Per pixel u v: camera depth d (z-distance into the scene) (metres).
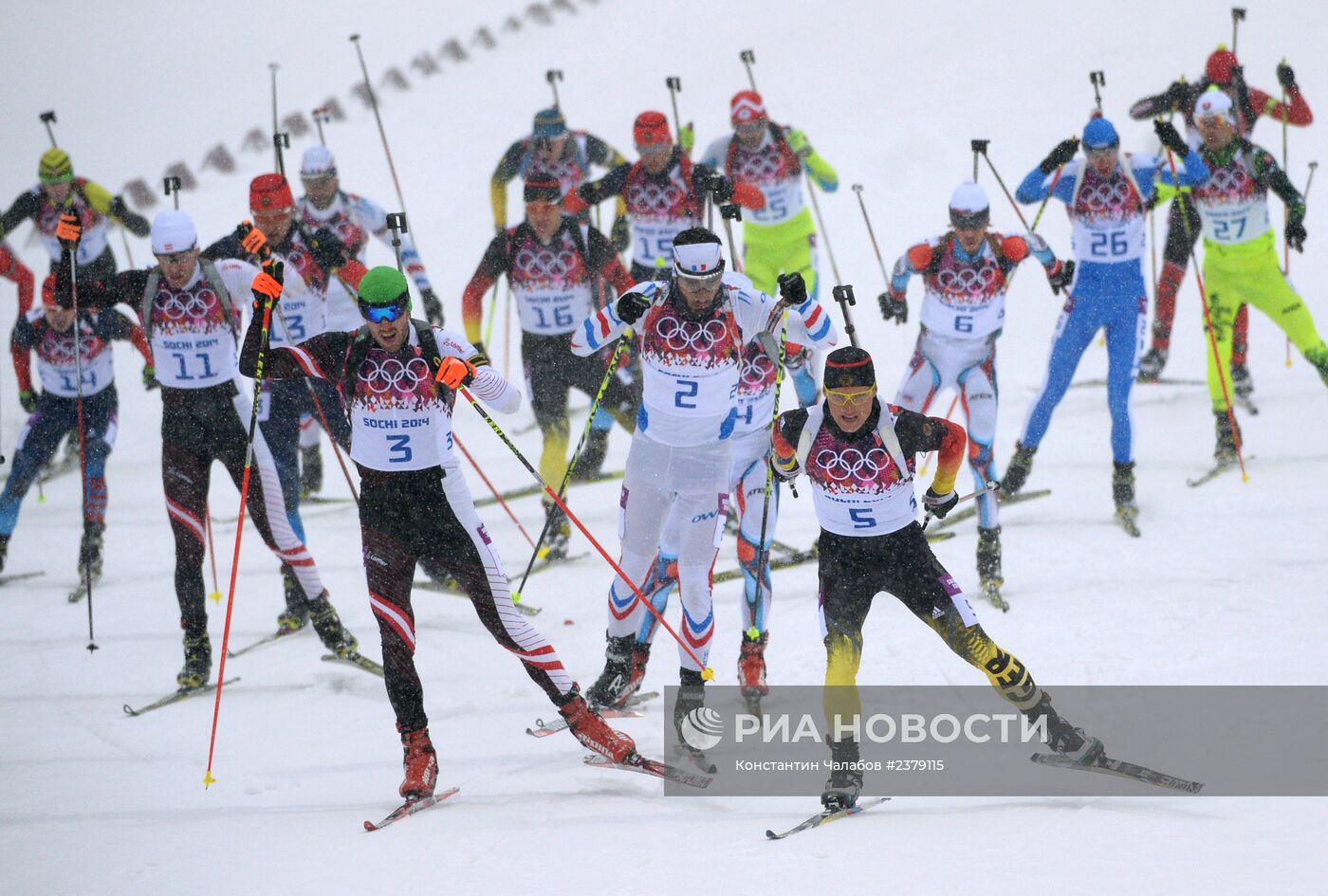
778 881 13.70
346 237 30.77
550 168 34.34
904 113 54.56
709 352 18.67
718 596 25.25
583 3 81.25
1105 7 64.50
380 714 21.34
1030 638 22.27
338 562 28.30
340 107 65.31
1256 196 29.52
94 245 33.62
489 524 29.92
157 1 87.81
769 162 33.81
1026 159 49.59
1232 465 29.19
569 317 27.23
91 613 23.42
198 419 22.38
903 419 16.94
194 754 19.88
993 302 25.03
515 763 18.97
